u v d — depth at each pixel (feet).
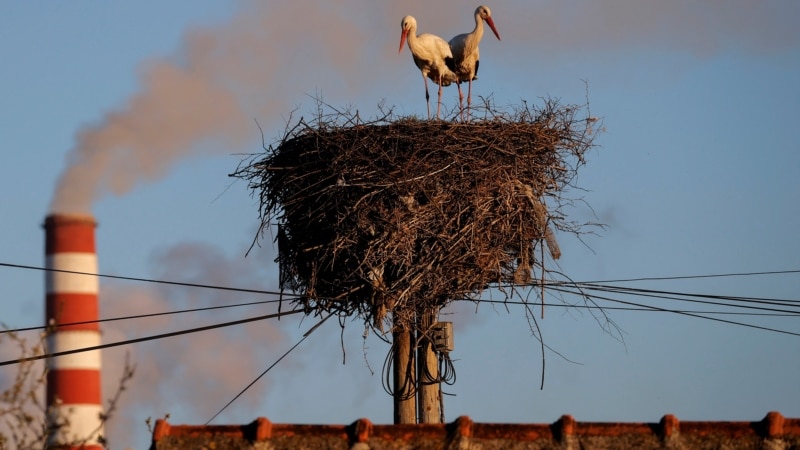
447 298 53.72
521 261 55.06
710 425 36.50
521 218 55.01
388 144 54.70
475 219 53.72
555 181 56.85
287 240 56.95
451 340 53.26
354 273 53.57
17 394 29.12
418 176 53.62
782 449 35.91
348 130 55.16
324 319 55.31
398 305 52.90
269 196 57.00
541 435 36.58
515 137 55.77
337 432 36.96
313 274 54.75
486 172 54.39
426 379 52.95
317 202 55.31
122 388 30.50
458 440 36.52
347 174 54.19
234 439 37.01
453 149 54.29
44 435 29.19
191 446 36.94
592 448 36.29
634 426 36.58
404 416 52.75
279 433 37.01
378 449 36.65
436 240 53.52
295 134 56.18
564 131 57.06
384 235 53.11
